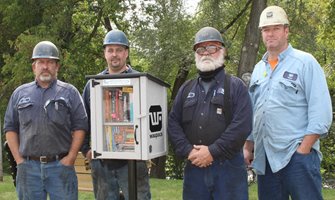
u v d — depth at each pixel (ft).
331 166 63.67
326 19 52.44
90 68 65.57
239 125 13.34
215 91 13.83
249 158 15.52
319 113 13.52
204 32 13.94
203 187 13.98
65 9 55.72
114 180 16.10
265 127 14.28
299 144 13.78
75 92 15.60
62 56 54.13
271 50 14.39
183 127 14.21
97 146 14.16
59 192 15.20
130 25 57.93
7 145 16.12
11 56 60.18
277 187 14.51
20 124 15.39
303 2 50.08
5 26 60.44
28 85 15.66
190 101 14.02
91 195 24.70
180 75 58.59
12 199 25.54
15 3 55.67
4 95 57.62
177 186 30.04
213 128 13.64
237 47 55.52
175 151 14.06
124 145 14.03
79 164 24.98
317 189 13.89
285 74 14.03
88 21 62.90
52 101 15.15
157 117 14.24
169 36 50.19
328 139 62.28
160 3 51.42
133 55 56.54
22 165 15.34
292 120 13.89
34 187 15.31
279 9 14.29
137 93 13.61
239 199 13.75
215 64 13.91
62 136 15.25
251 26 48.21
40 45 15.26
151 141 13.87
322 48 61.67
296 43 52.19
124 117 13.94
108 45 16.24
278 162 14.02
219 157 13.42
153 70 51.21
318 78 13.76
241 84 13.76
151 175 61.98
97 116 14.12
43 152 15.07
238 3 53.52
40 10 57.41
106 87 14.06
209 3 49.26
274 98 14.08
